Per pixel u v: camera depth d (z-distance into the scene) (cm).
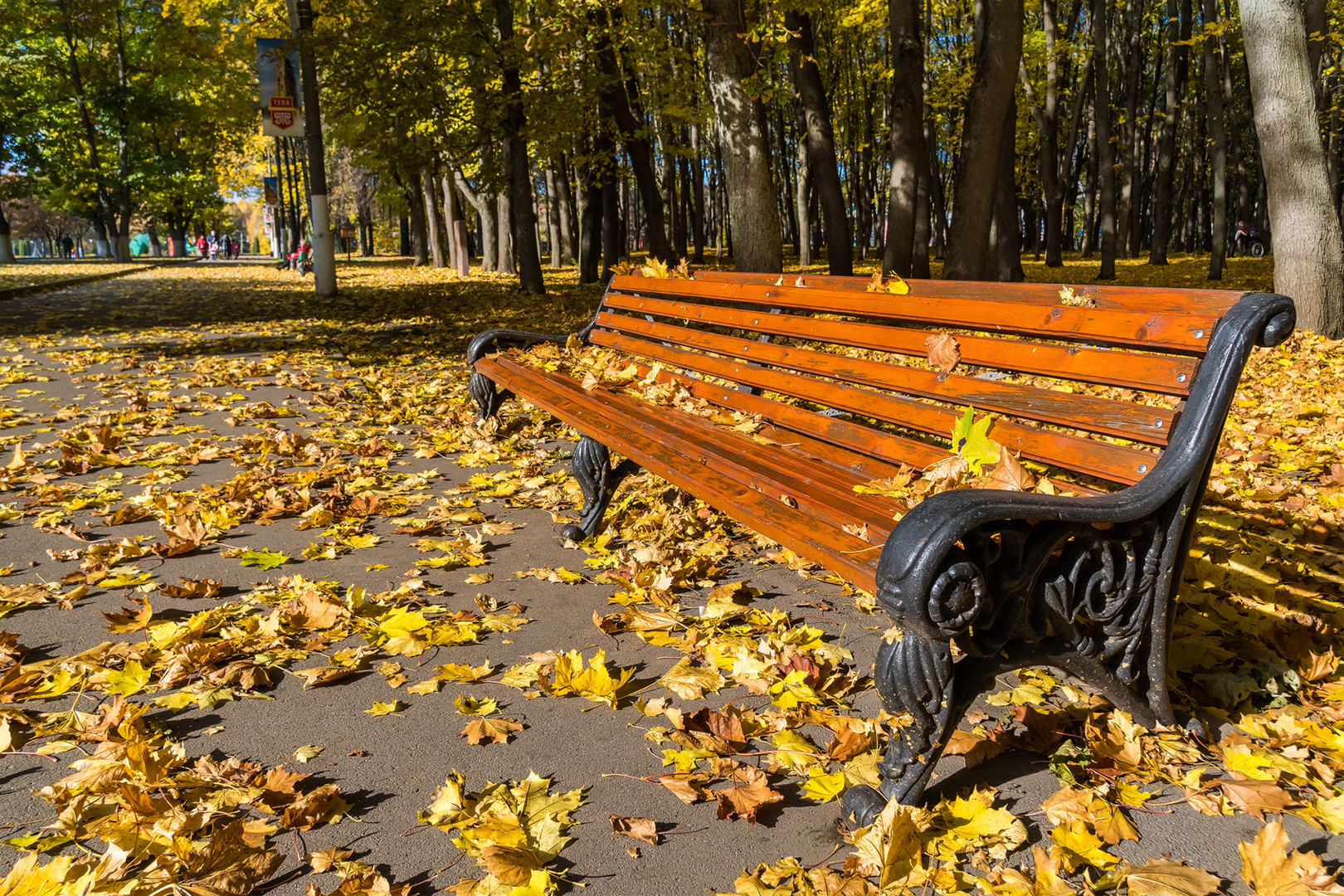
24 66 3353
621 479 385
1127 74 2683
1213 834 190
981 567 178
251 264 4403
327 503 432
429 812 199
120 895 166
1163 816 197
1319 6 1156
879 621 304
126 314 1405
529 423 623
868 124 3138
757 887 173
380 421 638
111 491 453
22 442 546
